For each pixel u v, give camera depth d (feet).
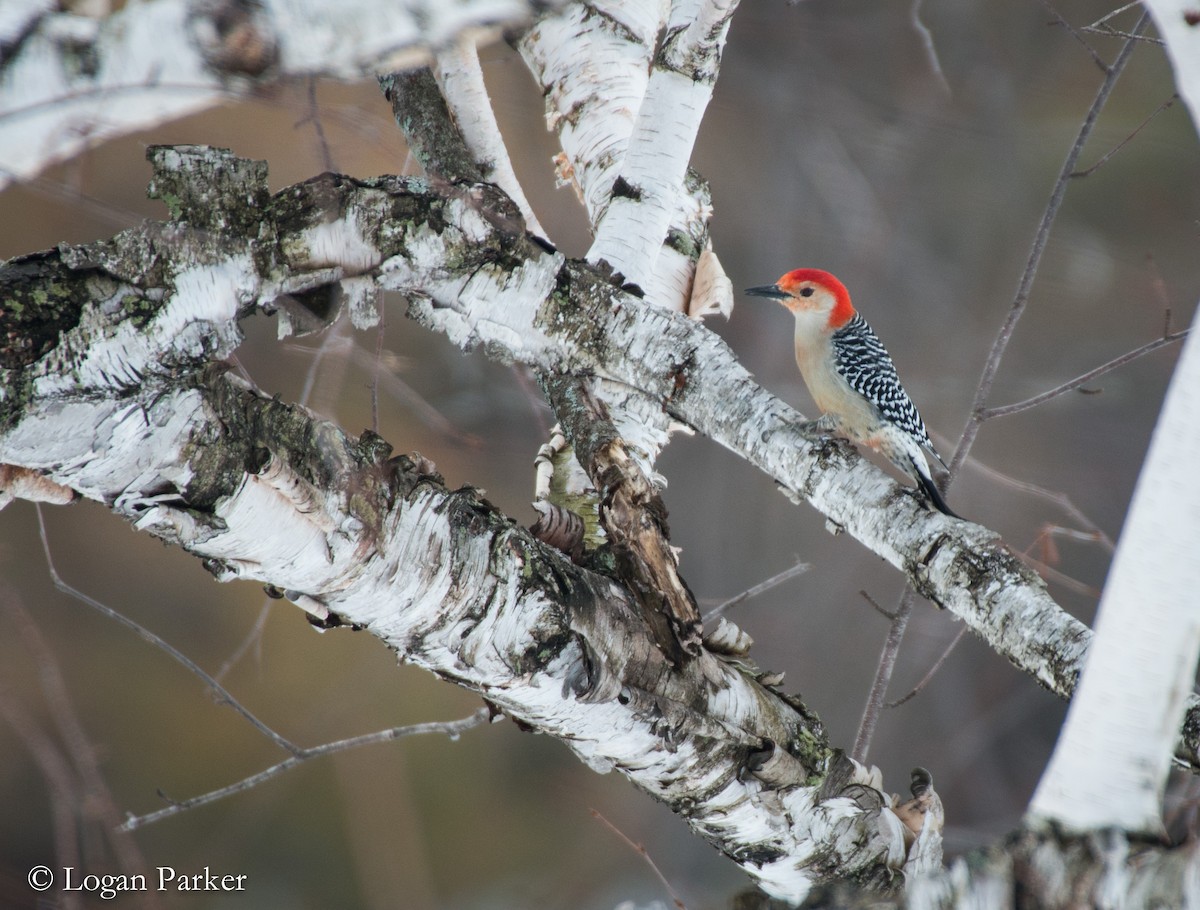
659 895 64.08
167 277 20.49
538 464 29.45
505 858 67.97
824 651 69.56
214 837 65.36
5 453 19.47
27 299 19.54
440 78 34.45
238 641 69.67
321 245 22.68
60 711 27.14
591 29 36.45
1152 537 17.56
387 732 29.89
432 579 22.17
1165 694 18.03
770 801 24.93
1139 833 18.66
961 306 78.28
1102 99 31.91
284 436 21.21
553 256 25.93
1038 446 72.28
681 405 26.58
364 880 64.08
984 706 65.62
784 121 78.28
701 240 35.55
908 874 26.05
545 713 23.58
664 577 24.44
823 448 25.52
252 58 14.78
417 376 63.67
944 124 78.28
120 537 68.74
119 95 14.84
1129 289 76.69
